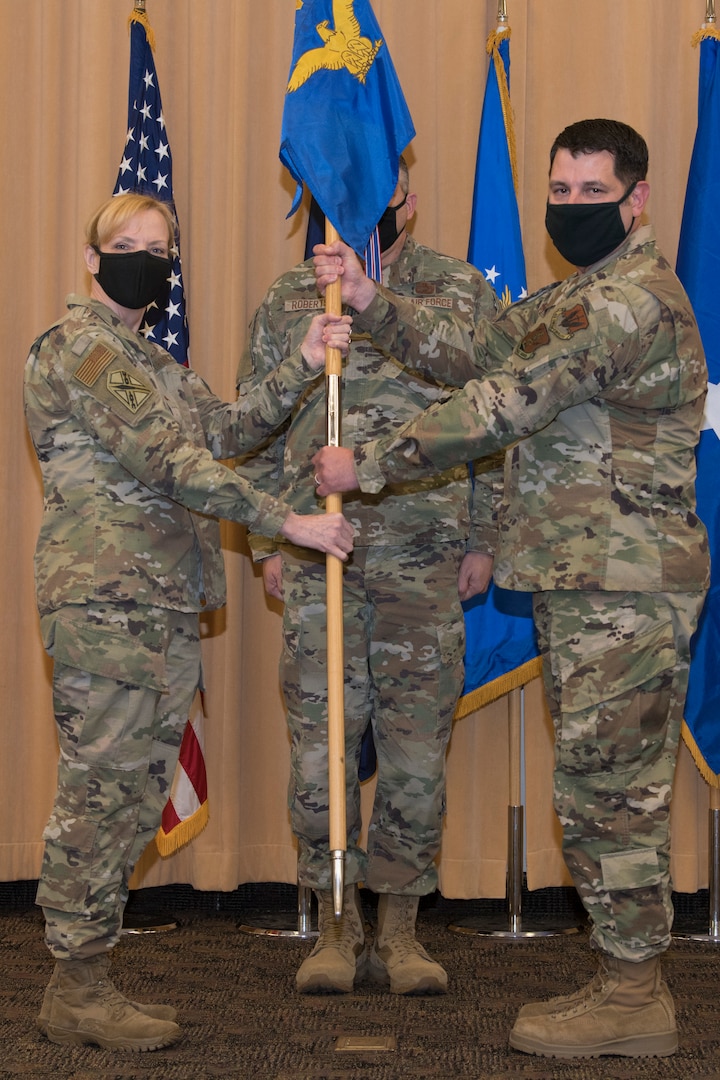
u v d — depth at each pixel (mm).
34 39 3949
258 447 3326
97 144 3893
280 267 3953
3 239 3926
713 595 3555
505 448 2795
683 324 2566
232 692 3857
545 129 3918
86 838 2594
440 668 3102
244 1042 2635
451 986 3086
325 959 3039
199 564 2812
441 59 3885
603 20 3891
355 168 2938
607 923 2541
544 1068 2467
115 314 2791
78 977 2631
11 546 3926
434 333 2947
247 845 3949
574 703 2570
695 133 3824
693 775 3836
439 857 3891
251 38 3914
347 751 3162
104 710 2605
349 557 3117
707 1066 2477
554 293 2834
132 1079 2402
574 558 2566
